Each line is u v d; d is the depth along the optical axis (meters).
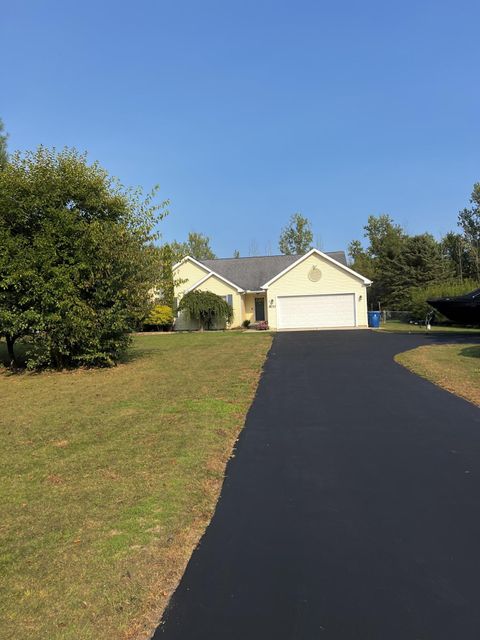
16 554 3.88
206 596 3.31
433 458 5.83
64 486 5.29
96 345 14.43
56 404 9.79
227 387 10.62
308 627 2.97
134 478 5.43
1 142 19.75
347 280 31.91
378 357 14.88
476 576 3.43
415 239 49.09
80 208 14.44
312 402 9.00
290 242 67.56
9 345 15.13
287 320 32.38
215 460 5.97
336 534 4.09
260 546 3.94
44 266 13.34
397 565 3.60
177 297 35.31
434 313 31.02
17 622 3.08
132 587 3.42
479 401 8.54
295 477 5.38
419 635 2.86
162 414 8.39
